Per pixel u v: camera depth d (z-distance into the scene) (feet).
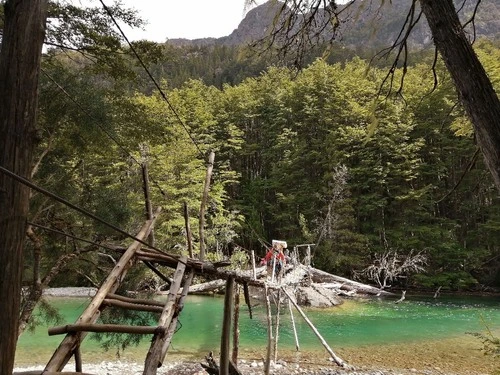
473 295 76.28
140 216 28.78
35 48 6.56
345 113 99.19
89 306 10.62
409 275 82.23
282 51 12.64
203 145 101.86
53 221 21.33
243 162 130.82
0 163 6.13
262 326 49.26
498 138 7.45
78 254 21.44
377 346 41.32
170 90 137.69
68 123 23.44
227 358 11.29
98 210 23.89
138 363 34.78
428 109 87.61
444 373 33.55
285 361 36.60
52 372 8.04
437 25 8.12
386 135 90.53
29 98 6.42
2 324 5.98
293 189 102.99
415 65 94.58
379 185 91.20
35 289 19.30
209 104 135.33
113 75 24.21
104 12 21.48
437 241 82.79
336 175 87.92
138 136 27.53
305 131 112.57
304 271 48.34
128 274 22.77
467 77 7.78
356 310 59.36
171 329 10.93
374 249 85.35
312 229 94.02
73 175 25.54
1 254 6.02
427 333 46.37
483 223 83.87
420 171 91.76
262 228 104.47
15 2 6.52
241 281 17.19
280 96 118.11
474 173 75.92
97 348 38.68
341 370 34.24
